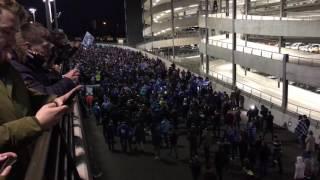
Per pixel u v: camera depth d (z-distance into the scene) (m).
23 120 1.80
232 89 34.19
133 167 20.75
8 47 2.06
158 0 77.56
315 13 39.62
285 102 30.95
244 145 19.75
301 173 17.55
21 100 2.09
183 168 20.72
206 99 27.05
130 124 22.67
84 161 3.85
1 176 1.57
